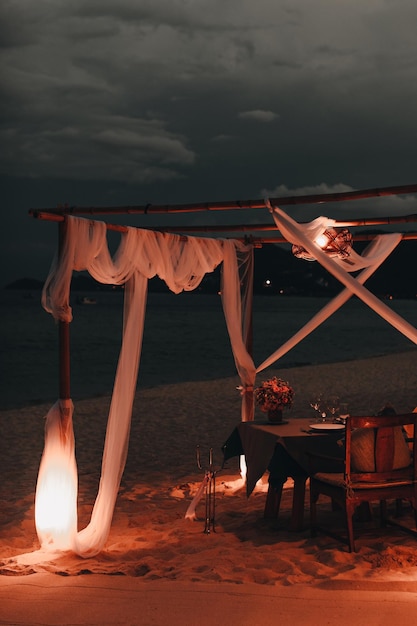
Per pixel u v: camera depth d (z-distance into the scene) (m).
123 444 5.12
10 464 8.69
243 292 7.03
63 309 4.87
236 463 8.57
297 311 92.31
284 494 6.55
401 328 5.08
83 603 3.67
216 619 3.41
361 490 4.68
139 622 3.40
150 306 113.62
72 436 4.97
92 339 39.31
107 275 5.12
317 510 5.89
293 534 5.23
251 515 5.82
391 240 6.29
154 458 8.84
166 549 4.92
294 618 3.39
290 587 3.82
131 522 5.86
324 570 4.26
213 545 4.96
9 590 3.91
